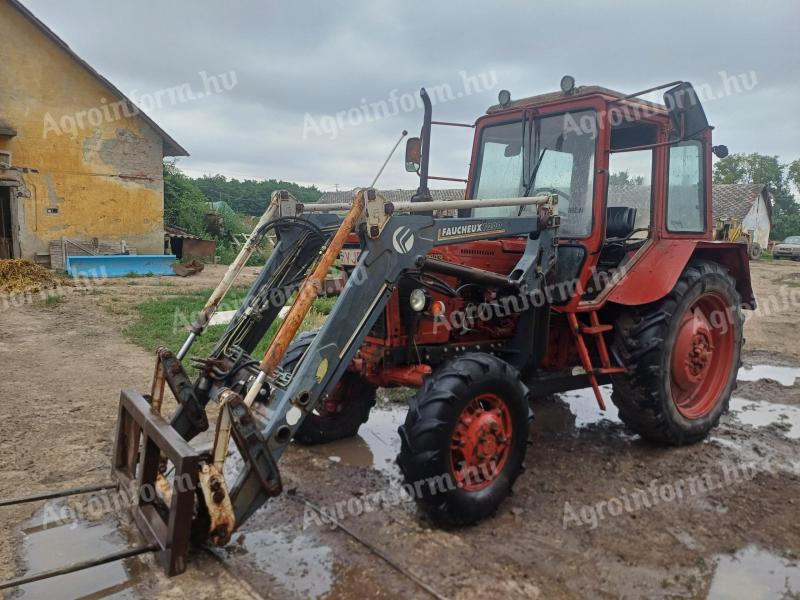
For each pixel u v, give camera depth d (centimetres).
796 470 414
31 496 344
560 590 276
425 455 315
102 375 598
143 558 288
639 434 463
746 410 544
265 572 284
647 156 456
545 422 509
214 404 516
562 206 436
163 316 905
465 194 505
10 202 1593
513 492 375
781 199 4603
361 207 319
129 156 1766
